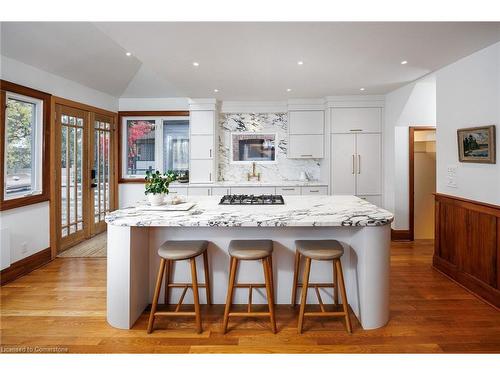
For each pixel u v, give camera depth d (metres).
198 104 5.24
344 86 4.37
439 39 2.65
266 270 2.21
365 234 2.27
